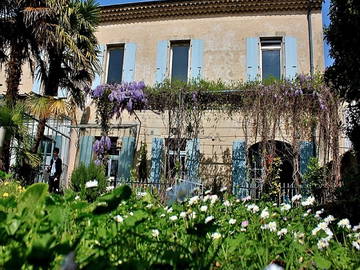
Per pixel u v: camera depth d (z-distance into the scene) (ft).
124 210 8.65
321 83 27.35
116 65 39.58
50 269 3.10
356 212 13.69
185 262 4.01
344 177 15.84
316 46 35.17
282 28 36.19
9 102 23.88
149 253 4.88
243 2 36.96
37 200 4.44
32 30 26.05
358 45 16.28
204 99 30.09
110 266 3.16
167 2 38.27
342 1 16.87
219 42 36.83
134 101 30.99
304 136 27.96
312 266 5.01
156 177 33.81
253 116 28.35
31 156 23.67
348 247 7.17
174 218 8.29
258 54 35.94
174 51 38.60
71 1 28.96
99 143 32.35
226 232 6.81
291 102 27.78
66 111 27.25
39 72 30.19
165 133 35.17
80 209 5.91
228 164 32.89
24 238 3.88
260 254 5.18
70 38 27.14
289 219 11.00
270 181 27.50
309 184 26.99
